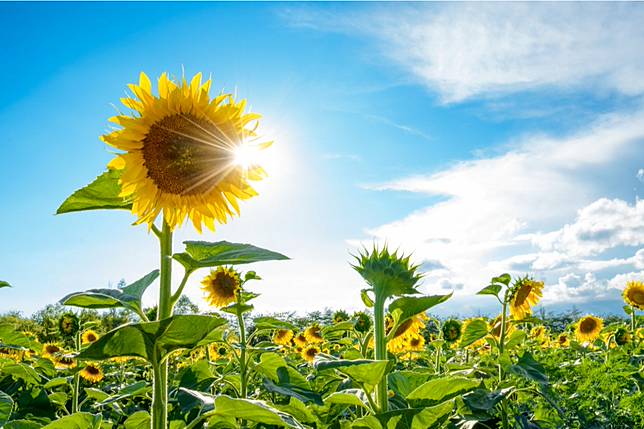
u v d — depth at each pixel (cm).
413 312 73
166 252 61
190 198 70
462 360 190
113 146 67
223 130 71
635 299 225
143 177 67
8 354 229
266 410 53
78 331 180
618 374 110
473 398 92
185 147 68
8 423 69
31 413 141
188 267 58
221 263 57
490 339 124
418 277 76
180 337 51
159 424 52
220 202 73
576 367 113
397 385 91
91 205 65
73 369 65
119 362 243
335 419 93
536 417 102
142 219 66
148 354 52
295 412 90
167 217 67
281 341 260
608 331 233
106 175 66
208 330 52
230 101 74
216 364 160
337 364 63
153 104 69
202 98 71
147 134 68
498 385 106
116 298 57
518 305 129
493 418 99
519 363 107
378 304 76
